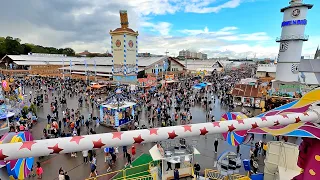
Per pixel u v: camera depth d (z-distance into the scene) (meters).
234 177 12.52
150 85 45.47
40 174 13.66
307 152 6.42
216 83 59.72
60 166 15.39
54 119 23.31
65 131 22.11
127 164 15.49
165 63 56.34
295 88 33.94
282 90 34.03
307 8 33.19
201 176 13.43
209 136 21.59
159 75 62.69
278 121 4.81
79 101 33.91
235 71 112.50
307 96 5.79
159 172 13.45
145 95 38.72
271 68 74.38
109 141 3.36
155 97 41.31
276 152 10.66
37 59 90.62
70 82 56.09
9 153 2.78
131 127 23.70
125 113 24.98
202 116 29.52
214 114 30.83
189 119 27.52
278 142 10.66
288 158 10.23
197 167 13.86
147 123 25.69
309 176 6.23
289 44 34.94
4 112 21.72
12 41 105.00
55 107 28.64
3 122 21.47
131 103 26.19
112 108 23.77
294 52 34.84
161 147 13.34
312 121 5.29
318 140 6.00
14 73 77.38
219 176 13.08
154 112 28.75
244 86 38.16
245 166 13.30
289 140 20.72
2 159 2.77
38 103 33.19
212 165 15.82
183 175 13.44
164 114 26.69
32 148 2.88
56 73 74.44
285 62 35.81
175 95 42.84
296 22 33.66
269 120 4.73
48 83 54.94
